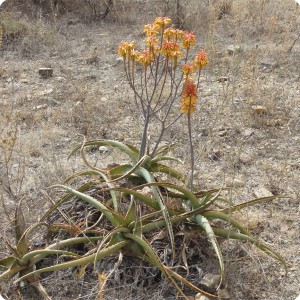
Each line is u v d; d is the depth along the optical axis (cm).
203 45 448
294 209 233
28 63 424
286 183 254
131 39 476
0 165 263
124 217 180
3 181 237
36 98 349
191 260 190
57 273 183
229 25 501
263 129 308
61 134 302
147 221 188
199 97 351
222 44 455
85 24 521
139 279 180
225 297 176
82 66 417
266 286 185
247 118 317
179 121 315
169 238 189
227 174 259
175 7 505
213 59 396
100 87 374
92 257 168
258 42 462
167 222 175
